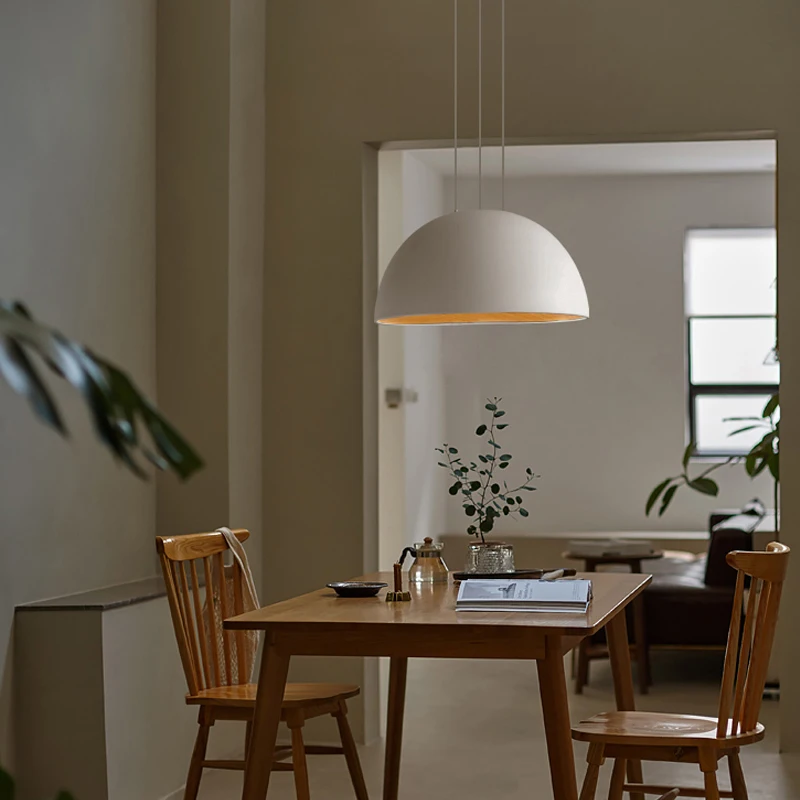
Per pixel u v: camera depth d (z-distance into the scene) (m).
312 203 5.03
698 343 9.91
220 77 4.73
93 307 4.19
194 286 4.71
